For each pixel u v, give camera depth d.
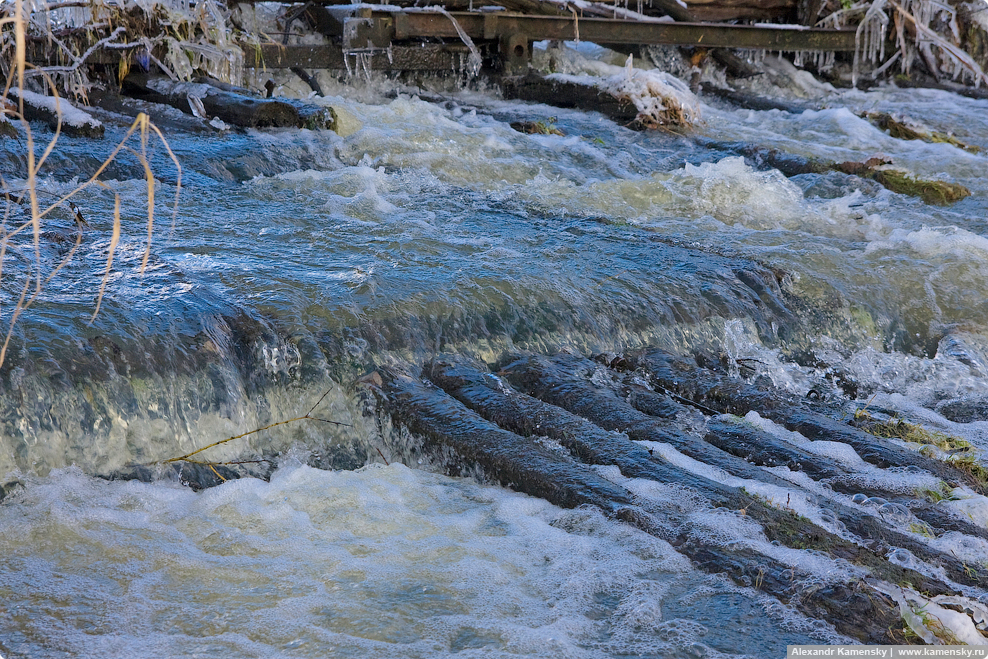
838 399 5.96
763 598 3.69
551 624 3.53
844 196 9.88
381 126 10.30
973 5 16.48
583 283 6.39
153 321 5.03
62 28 10.12
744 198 9.14
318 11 13.20
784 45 15.67
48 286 5.35
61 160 8.02
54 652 3.24
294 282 5.85
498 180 9.41
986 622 3.59
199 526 4.14
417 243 6.95
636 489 4.40
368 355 5.33
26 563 3.74
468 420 4.90
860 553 3.95
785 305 6.77
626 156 10.73
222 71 11.01
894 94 16.22
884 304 7.00
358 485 4.59
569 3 14.25
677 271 6.82
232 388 4.91
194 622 3.46
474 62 13.40
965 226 8.95
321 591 3.69
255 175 8.71
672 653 3.38
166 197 7.66
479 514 4.36
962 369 6.40
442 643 3.40
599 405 5.21
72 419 4.48
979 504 4.45
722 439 5.06
